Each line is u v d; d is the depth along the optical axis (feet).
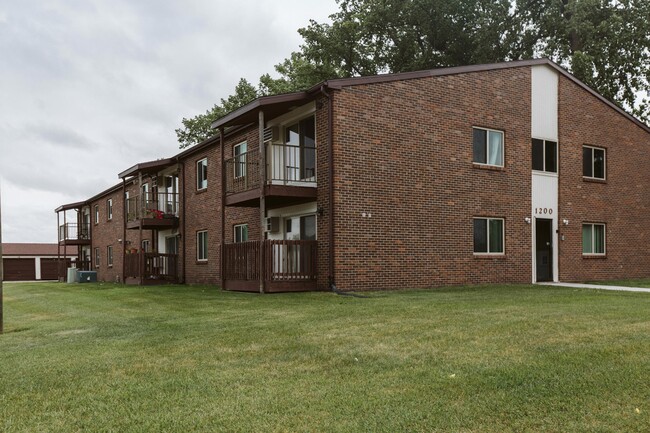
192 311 36.17
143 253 75.31
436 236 50.55
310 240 47.52
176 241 80.59
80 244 122.31
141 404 15.40
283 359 20.36
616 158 64.69
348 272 45.75
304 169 51.62
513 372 17.08
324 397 15.56
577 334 22.66
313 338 23.84
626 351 19.43
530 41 99.45
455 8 97.40
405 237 48.70
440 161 51.19
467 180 52.85
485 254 53.93
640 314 27.81
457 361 18.88
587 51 88.84
